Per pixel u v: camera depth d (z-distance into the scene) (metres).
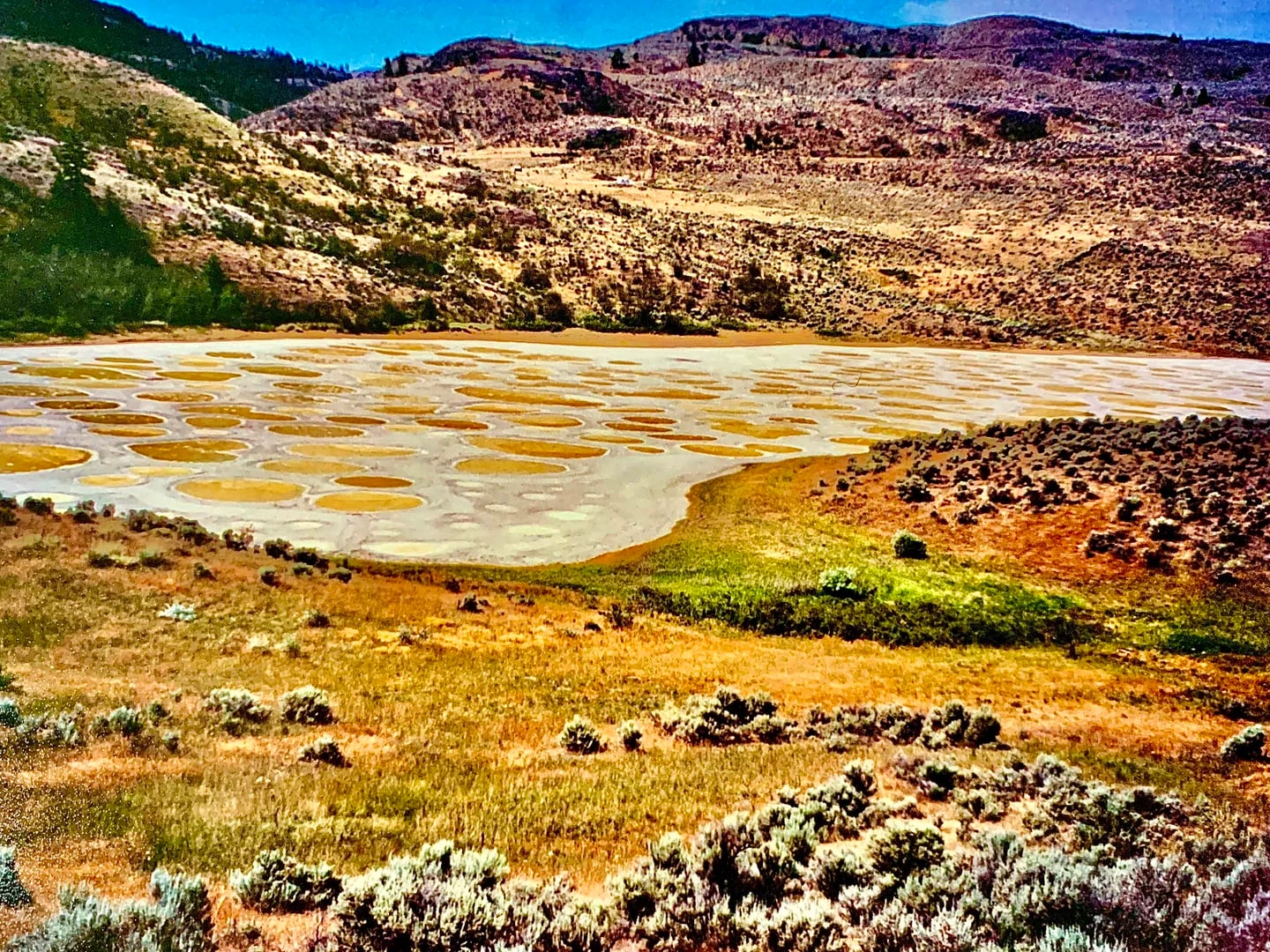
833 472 43.53
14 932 7.56
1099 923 7.57
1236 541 30.05
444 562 30.39
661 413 59.84
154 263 83.62
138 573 24.23
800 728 17.83
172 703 15.95
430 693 18.39
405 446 46.44
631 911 8.94
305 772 13.26
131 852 9.68
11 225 80.75
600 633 24.22
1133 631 26.09
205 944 7.66
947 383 79.94
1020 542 32.34
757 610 26.56
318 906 8.88
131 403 51.78
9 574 22.73
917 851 10.09
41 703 14.93
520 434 50.94
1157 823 12.16
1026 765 15.11
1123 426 45.16
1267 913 7.21
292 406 53.94
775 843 10.14
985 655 24.48
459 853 9.77
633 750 16.09
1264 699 21.69
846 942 8.07
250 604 23.11
